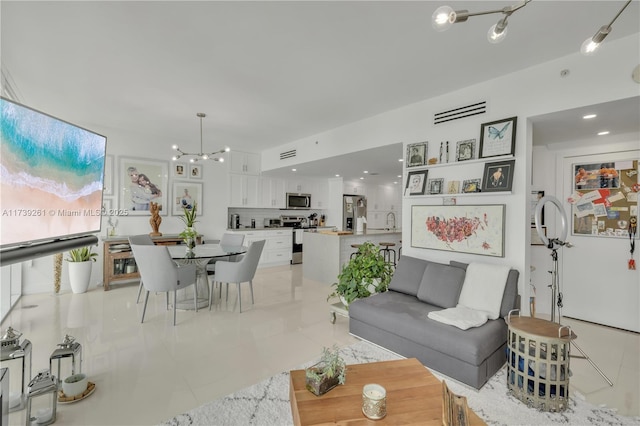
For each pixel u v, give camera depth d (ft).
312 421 4.54
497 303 8.32
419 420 4.63
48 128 5.39
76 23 7.00
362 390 5.29
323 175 24.38
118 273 15.78
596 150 11.38
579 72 8.04
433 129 11.32
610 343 9.64
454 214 10.50
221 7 6.46
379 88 10.61
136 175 17.28
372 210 29.81
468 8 6.50
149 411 6.21
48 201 5.43
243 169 21.86
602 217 11.29
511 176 9.14
